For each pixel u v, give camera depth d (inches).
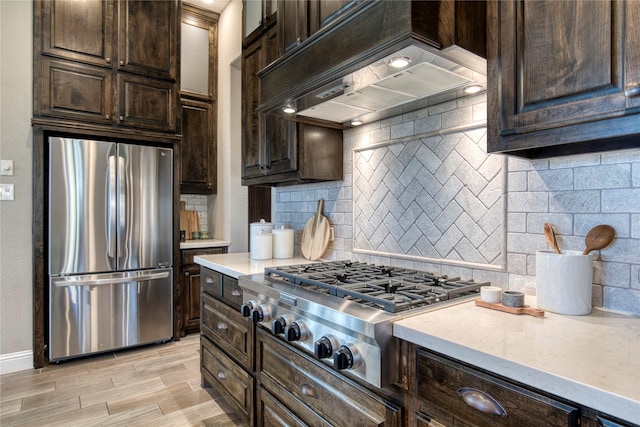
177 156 131.4
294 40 69.8
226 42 151.3
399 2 42.9
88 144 112.5
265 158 91.3
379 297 46.0
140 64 123.3
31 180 108.0
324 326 47.7
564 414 26.3
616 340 33.7
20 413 81.9
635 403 22.7
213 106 157.9
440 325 38.2
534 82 39.3
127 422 79.0
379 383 39.2
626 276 42.6
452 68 49.1
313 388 51.6
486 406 31.0
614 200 43.5
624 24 32.7
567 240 47.7
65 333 108.8
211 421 79.7
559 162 48.5
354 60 49.1
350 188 83.5
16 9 105.9
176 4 131.3
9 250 104.7
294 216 102.5
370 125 78.5
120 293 117.5
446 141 63.1
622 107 32.8
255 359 67.4
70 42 111.3
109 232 116.2
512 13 41.4
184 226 156.8
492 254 56.2
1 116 103.9
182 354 118.0
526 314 42.0
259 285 61.1
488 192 56.8
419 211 67.7
